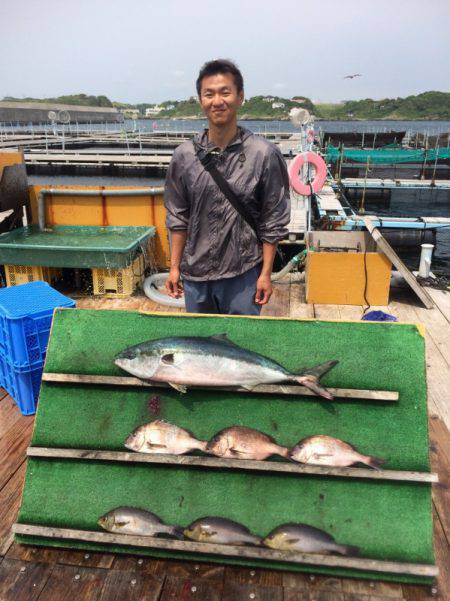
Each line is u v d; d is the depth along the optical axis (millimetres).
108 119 113438
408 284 6090
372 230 5723
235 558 2146
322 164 7426
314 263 5555
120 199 6461
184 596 2010
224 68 2312
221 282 2688
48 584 2076
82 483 2330
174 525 2188
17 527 2256
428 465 2191
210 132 2467
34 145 36219
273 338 2453
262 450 2262
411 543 2098
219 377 2320
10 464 2893
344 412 2297
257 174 2484
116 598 2006
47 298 3719
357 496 2189
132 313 2580
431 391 3811
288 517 2170
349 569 2090
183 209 2713
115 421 2396
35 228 6613
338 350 2396
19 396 3451
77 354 2520
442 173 21797
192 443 2299
